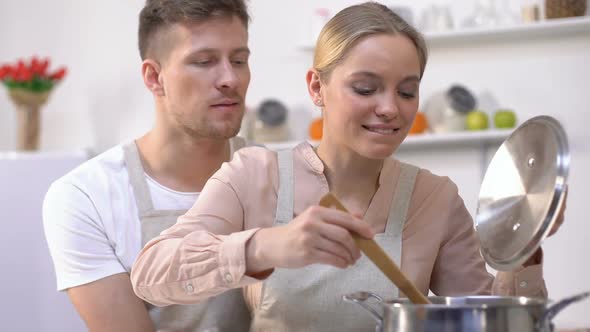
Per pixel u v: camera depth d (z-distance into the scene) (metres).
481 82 3.82
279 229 1.12
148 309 1.70
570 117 3.72
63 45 4.33
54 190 1.78
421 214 1.42
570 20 3.51
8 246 3.74
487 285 1.44
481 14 3.72
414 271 1.38
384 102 1.23
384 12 1.27
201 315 1.64
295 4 4.07
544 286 1.29
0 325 3.71
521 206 1.14
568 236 3.72
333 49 1.27
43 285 3.73
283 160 1.42
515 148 1.21
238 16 1.69
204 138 1.71
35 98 3.97
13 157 3.78
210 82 1.65
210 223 1.35
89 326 1.68
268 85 4.09
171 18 1.66
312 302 1.33
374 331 1.33
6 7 4.38
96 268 1.69
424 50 1.30
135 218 1.74
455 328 0.96
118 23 4.28
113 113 4.28
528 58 3.77
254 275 1.15
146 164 1.79
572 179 3.71
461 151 3.84
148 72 1.75
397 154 3.92
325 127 1.37
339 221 1.05
